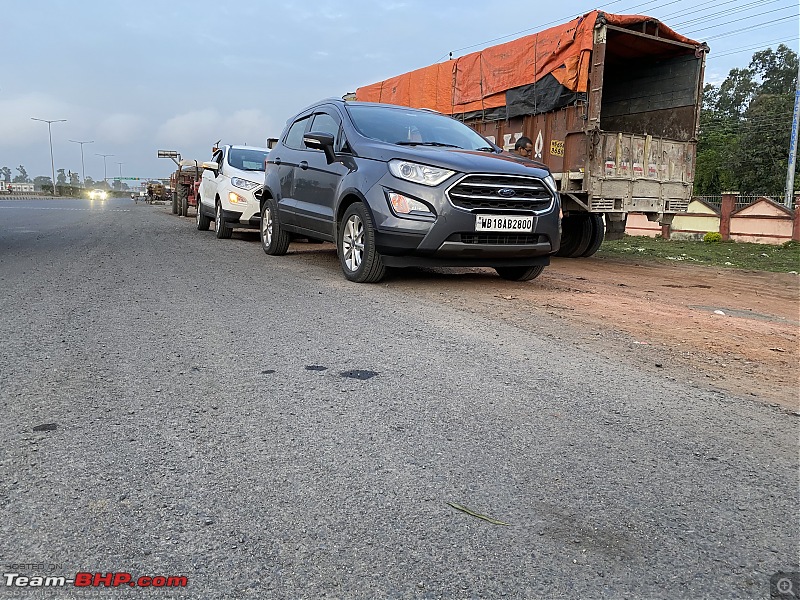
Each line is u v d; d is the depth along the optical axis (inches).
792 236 740.0
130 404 111.0
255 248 398.0
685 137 397.7
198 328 167.9
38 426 100.7
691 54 390.9
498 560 68.1
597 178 352.5
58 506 77.0
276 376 127.9
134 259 322.3
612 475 88.6
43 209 1159.0
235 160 491.5
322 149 269.9
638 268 404.8
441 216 219.0
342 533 72.5
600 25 335.3
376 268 241.0
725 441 102.3
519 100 386.6
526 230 229.8
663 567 67.7
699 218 857.5
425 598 61.7
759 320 215.9
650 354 156.1
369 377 128.4
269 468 87.7
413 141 263.9
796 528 76.4
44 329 164.6
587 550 70.5
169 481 83.6
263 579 64.2
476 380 128.8
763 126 1777.8
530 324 184.1
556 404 116.5
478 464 90.6
